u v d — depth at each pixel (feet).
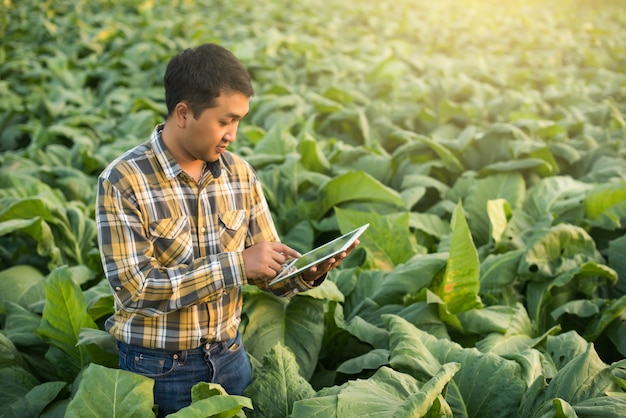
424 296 11.18
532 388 8.42
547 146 16.92
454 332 11.18
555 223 14.88
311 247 14.42
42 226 12.86
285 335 10.23
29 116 24.91
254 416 8.18
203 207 7.45
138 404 7.37
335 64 29.01
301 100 22.94
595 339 11.80
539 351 10.26
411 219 14.76
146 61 30.04
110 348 9.27
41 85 28.99
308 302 10.61
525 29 43.93
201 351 7.70
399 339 9.21
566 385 8.13
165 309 7.07
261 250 7.29
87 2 48.83
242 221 7.88
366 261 13.05
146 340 7.45
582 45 38.42
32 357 10.66
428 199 17.42
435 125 22.35
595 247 13.79
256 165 16.89
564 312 11.62
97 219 7.07
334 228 14.71
